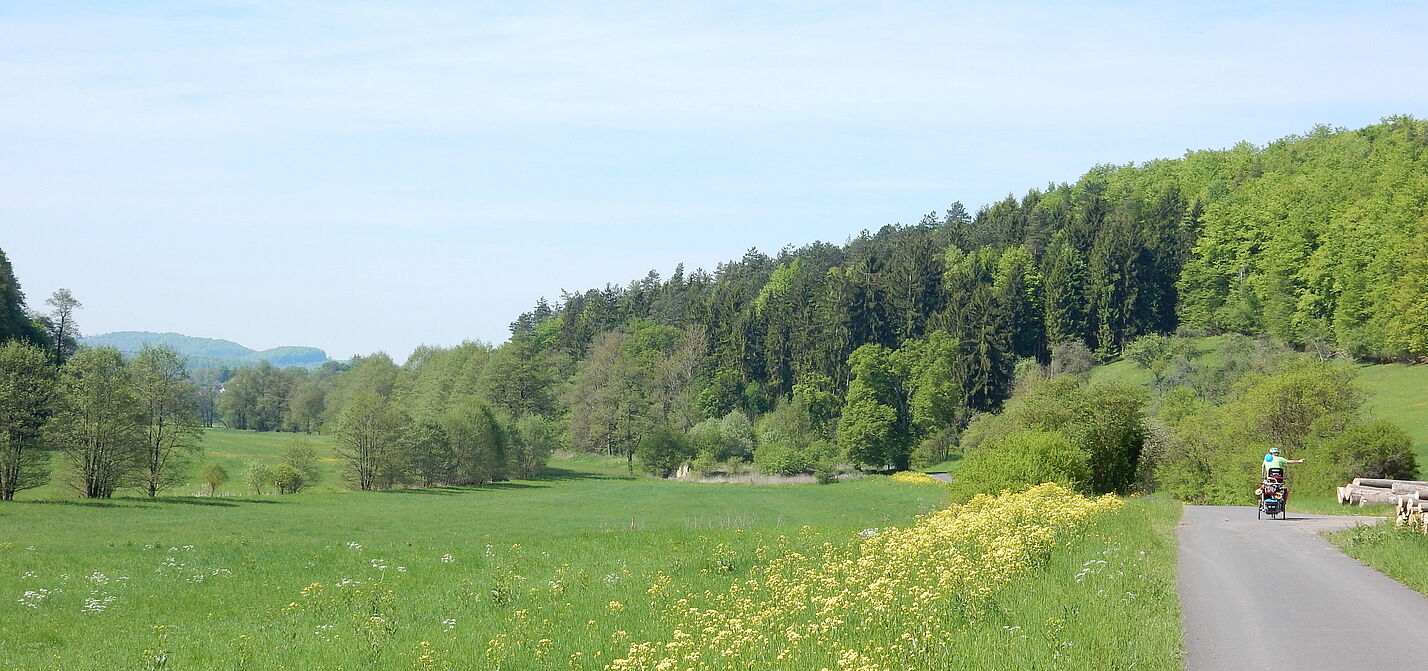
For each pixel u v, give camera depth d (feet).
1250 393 195.72
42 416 208.44
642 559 81.20
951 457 394.32
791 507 228.02
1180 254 504.02
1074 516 71.67
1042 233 605.73
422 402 432.66
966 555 55.72
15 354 210.38
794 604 48.34
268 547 116.98
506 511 216.74
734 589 58.08
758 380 517.96
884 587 47.47
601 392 403.75
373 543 129.08
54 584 83.82
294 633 56.03
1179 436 203.00
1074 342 459.73
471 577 77.82
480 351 480.64
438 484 307.37
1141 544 62.75
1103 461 141.49
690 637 42.57
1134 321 474.49
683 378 495.00
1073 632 36.37
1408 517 67.62
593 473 370.73
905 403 393.70
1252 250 463.42
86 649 56.75
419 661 44.65
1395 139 576.61
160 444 227.81
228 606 71.15
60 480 215.10
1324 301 371.56
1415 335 302.66
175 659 51.93
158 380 224.12
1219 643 37.11
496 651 45.60
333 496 252.83
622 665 37.68
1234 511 100.27
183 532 155.12
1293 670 33.22
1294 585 49.75
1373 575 53.11
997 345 448.24
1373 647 36.29
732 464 349.00
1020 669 32.01
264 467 262.47
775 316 543.80
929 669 32.68
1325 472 154.40
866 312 522.88
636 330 622.95
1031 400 177.06
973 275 545.03
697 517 200.44
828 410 437.17
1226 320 445.37
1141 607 41.42
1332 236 375.04
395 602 66.74
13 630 63.05
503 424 334.03
